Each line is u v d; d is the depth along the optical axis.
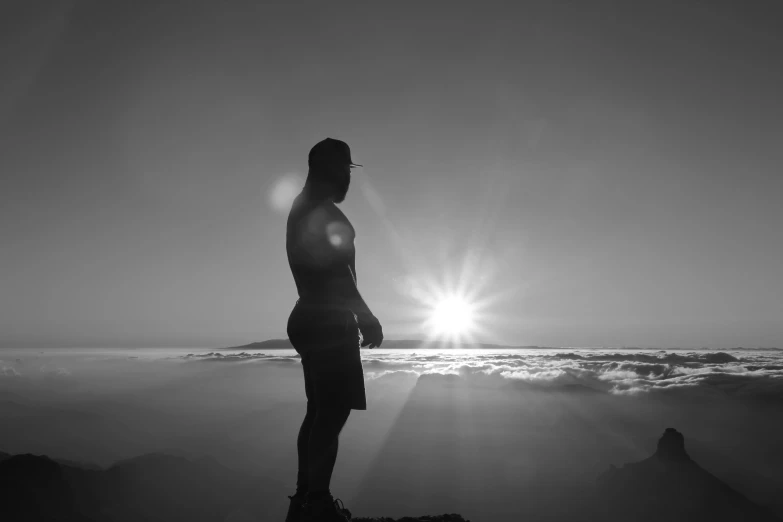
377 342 2.84
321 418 2.75
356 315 2.84
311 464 2.72
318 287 2.82
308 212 2.87
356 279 2.98
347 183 3.05
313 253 2.81
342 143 3.09
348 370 2.79
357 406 2.81
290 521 2.94
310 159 3.07
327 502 2.66
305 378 3.16
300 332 2.81
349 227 2.90
